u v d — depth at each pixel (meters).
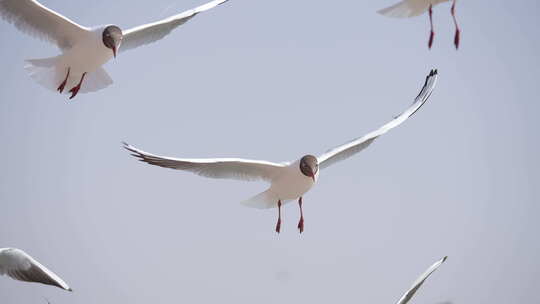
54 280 9.91
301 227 13.45
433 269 10.34
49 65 13.42
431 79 14.91
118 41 13.45
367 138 14.18
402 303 10.27
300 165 13.19
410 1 13.15
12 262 9.84
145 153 12.20
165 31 14.41
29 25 13.50
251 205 13.59
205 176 13.05
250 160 12.98
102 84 13.74
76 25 13.24
